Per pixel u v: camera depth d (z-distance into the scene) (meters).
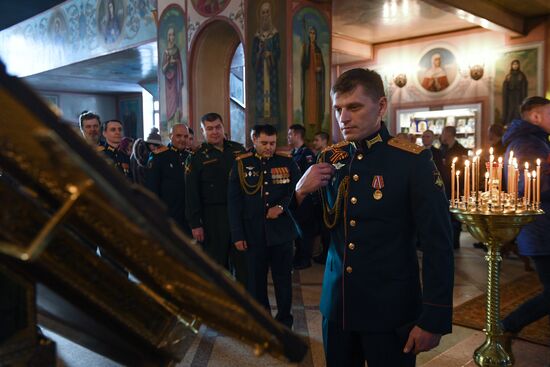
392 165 1.42
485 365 2.44
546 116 2.66
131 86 17.69
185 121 8.88
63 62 13.13
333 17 9.35
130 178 4.50
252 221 3.26
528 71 9.84
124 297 0.69
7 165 0.52
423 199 1.37
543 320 3.40
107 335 0.74
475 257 5.70
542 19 9.59
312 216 1.58
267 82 7.53
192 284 0.57
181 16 8.90
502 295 4.07
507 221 2.21
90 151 0.45
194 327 0.77
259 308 0.57
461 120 10.85
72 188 0.48
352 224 1.44
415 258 1.47
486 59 10.33
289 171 3.39
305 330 3.31
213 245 3.66
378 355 1.43
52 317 0.75
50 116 0.43
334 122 11.94
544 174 2.56
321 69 7.73
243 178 3.30
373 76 1.39
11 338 0.61
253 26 7.68
